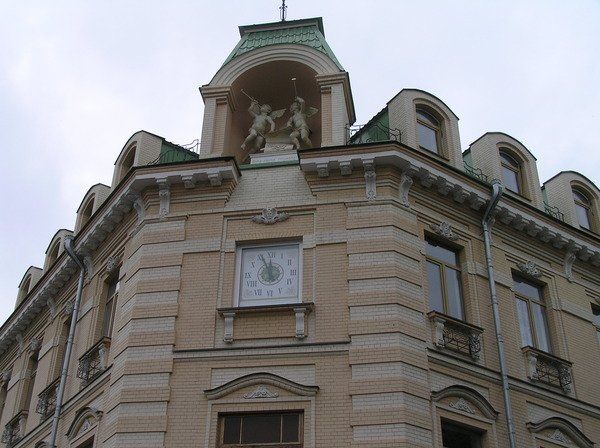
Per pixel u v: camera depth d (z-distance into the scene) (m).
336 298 14.67
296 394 13.71
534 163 19.77
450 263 16.50
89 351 16.38
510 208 17.55
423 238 15.96
